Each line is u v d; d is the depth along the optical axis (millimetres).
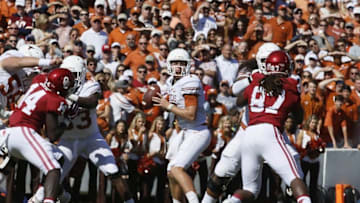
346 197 24766
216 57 35000
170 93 22469
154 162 27062
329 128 31688
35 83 20156
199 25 39125
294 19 42781
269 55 20109
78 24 36781
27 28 34656
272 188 27875
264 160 19609
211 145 27719
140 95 30203
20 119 19688
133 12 37062
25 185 26078
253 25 37469
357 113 32062
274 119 19109
